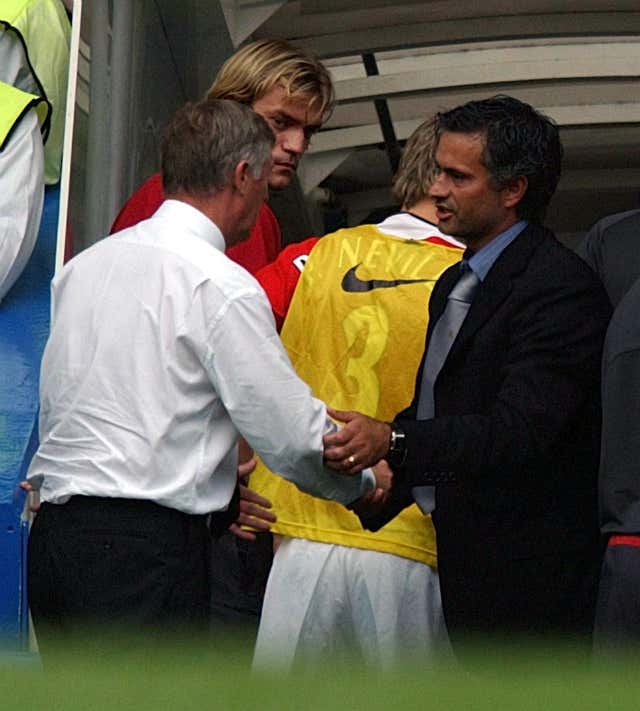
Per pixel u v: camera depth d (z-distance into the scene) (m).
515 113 17.20
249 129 16.27
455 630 16.94
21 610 19.64
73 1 23.27
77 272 16.17
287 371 15.71
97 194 24.25
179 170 16.25
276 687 9.95
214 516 16.66
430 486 17.28
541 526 16.77
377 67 32.81
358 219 37.81
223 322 15.59
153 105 26.41
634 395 15.70
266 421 15.66
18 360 21.52
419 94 31.50
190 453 15.66
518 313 16.84
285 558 17.88
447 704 9.82
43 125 23.08
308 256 18.50
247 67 20.23
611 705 9.82
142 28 25.25
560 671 10.77
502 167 17.08
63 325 16.05
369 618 17.72
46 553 15.64
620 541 15.55
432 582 17.84
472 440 16.42
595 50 31.61
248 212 16.41
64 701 9.84
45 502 15.84
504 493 16.78
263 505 17.89
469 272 17.39
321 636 17.83
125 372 15.67
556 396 16.59
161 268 15.82
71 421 15.74
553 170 17.31
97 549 15.41
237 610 20.06
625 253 18.11
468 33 29.94
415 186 18.66
